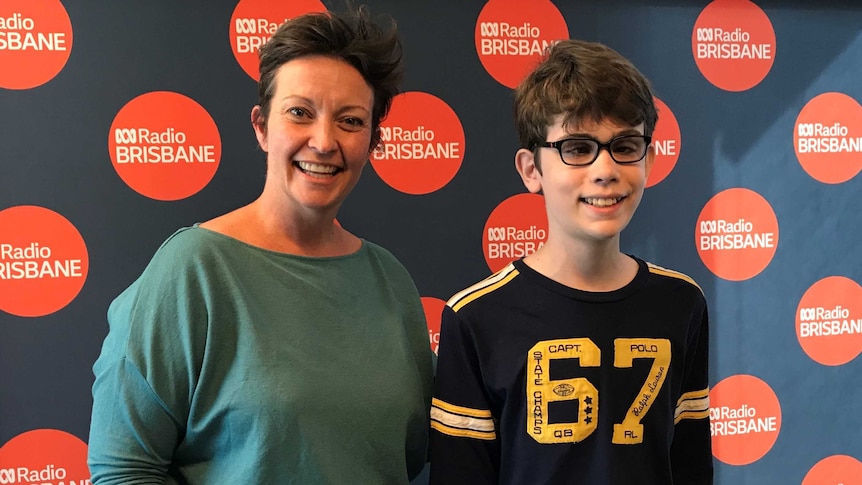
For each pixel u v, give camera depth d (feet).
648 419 3.22
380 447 3.09
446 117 4.84
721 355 5.47
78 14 4.26
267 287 3.03
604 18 5.07
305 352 2.97
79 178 4.33
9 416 4.31
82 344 4.40
